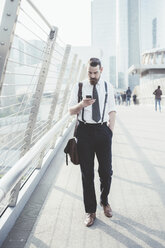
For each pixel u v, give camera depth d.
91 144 2.43
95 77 2.27
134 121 10.09
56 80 4.41
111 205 2.85
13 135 2.26
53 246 2.10
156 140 6.36
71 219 2.55
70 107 2.41
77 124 2.46
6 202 2.48
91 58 2.29
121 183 3.51
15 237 2.22
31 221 2.50
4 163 2.03
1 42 1.65
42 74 2.96
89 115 2.37
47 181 3.62
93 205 2.46
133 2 183.25
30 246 2.10
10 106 2.16
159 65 28.23
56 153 5.20
